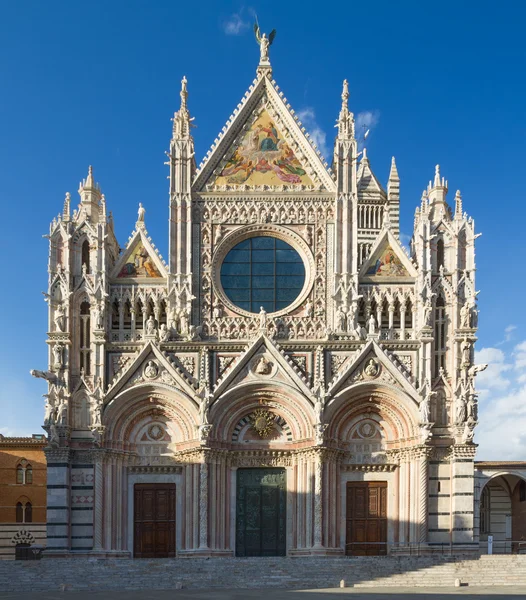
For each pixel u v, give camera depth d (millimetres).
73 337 66625
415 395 64188
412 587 52938
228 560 58375
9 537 89062
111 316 67750
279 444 65625
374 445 65750
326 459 63750
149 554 64625
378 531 64750
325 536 62906
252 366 65188
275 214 69125
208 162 69750
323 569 56438
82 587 53188
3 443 90250
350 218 68188
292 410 65375
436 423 65250
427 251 66875
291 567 56812
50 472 63594
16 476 90312
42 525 89750
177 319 66750
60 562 57531
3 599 44625
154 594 47781
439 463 64688
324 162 69625
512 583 54812
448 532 63781
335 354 65688
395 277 67750
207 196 69312
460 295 66875
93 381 65438
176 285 67250
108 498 63719
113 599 44031
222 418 65062
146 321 67188
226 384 64750
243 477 65750
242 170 70062
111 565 57219
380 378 64750
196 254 68625
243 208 69250
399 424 65375
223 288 68688
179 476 65562
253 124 70688
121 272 68500
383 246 68562
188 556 62188
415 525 63188
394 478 65250
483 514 88000
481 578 55031
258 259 69250
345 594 46938
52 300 66312
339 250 67750
